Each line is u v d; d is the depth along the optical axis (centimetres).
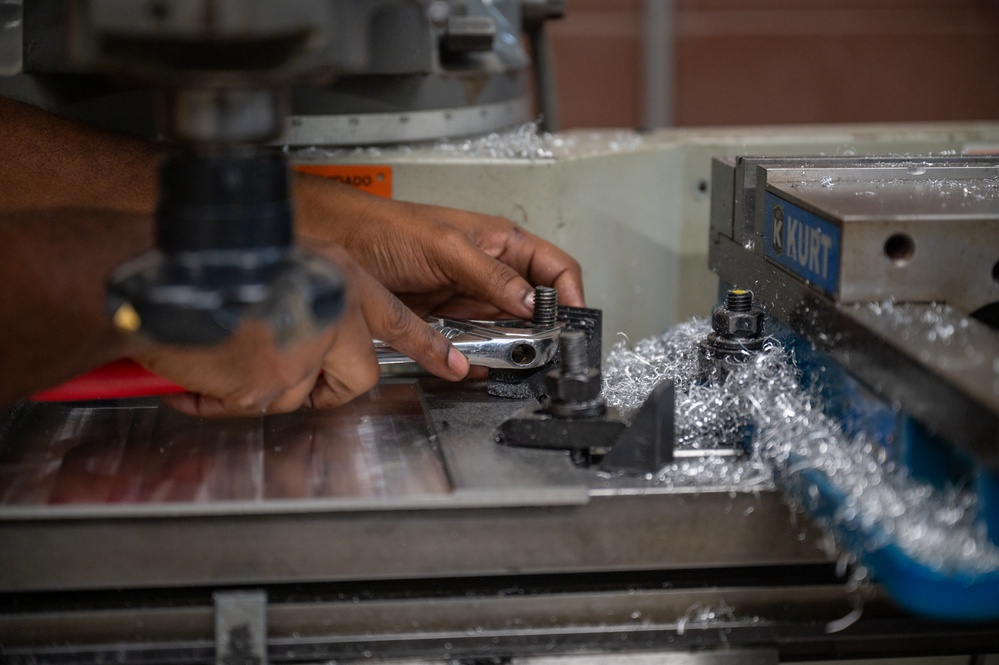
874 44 356
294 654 60
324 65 46
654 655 61
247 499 58
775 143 118
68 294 56
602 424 64
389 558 60
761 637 61
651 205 113
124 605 60
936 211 61
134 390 66
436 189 101
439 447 66
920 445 54
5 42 96
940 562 48
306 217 89
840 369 61
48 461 65
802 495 57
